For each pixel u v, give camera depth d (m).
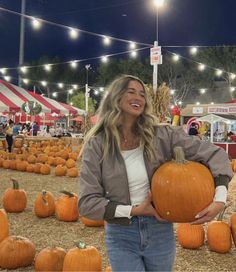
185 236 4.71
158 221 2.32
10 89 18.52
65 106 21.02
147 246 2.29
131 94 2.37
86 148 2.36
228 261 4.32
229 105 20.11
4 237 4.44
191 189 2.15
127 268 2.26
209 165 2.32
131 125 2.40
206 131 21.44
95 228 5.67
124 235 2.29
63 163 14.12
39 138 22.48
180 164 2.27
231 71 42.72
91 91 55.09
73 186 9.76
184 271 3.98
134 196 2.30
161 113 8.27
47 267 3.76
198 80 45.97
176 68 46.16
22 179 10.86
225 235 4.57
